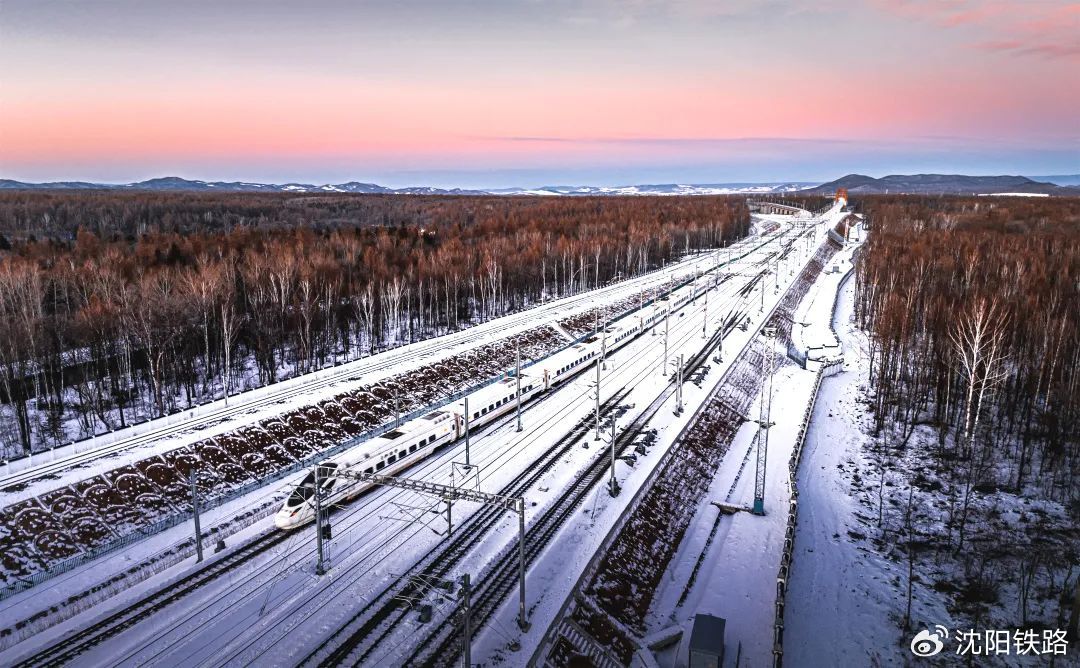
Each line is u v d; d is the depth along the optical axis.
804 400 93.62
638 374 95.19
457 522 52.66
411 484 41.25
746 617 45.62
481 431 73.12
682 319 128.25
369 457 57.38
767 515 60.31
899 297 102.69
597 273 154.50
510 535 50.97
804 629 44.50
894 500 63.62
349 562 46.41
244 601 41.50
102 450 56.72
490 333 105.06
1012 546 54.22
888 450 74.94
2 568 43.25
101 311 79.56
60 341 78.31
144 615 39.59
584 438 71.19
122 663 35.62
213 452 58.56
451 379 86.44
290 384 76.88
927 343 93.12
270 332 90.19
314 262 112.31
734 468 71.25
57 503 48.50
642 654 41.47
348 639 38.53
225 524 50.28
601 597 45.44
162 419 64.56
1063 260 120.25
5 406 73.94
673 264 192.38
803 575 50.91
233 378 89.06
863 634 44.00
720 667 38.19
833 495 65.12
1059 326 80.44
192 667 35.53
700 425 77.94
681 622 45.31
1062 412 72.75
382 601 42.25
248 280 100.75
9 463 54.03
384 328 115.19
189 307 86.56
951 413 79.69
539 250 150.12
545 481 60.59
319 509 44.47
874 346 104.62
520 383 80.44
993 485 65.12
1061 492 63.31
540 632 40.00
